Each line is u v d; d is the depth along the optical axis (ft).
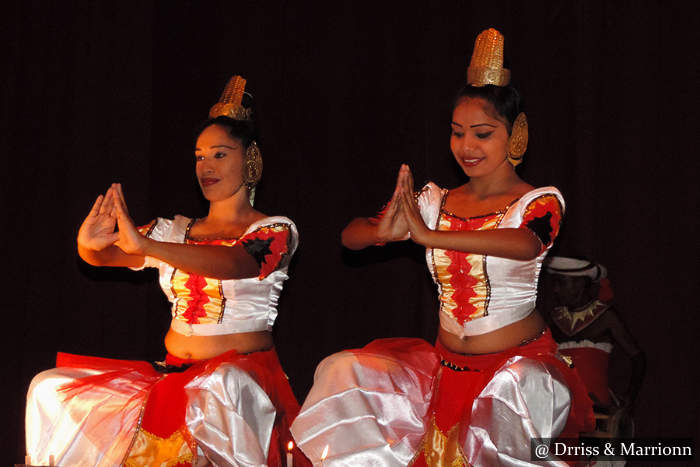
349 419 18.85
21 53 28.94
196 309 21.67
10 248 28.37
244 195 22.74
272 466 20.31
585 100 26.13
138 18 29.35
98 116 29.12
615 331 24.59
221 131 22.30
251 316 21.75
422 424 19.39
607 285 25.09
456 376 19.85
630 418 23.98
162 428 20.02
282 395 21.61
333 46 28.53
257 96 28.91
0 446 27.96
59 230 28.81
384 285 27.96
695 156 25.45
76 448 19.92
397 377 19.61
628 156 26.00
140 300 29.07
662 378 25.52
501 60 20.26
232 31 29.19
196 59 29.37
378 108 28.09
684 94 25.63
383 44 28.14
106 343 28.84
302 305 28.43
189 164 29.17
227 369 19.75
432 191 21.18
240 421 19.36
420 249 27.71
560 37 26.61
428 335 27.37
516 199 19.97
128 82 29.22
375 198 27.94
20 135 28.71
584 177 26.00
